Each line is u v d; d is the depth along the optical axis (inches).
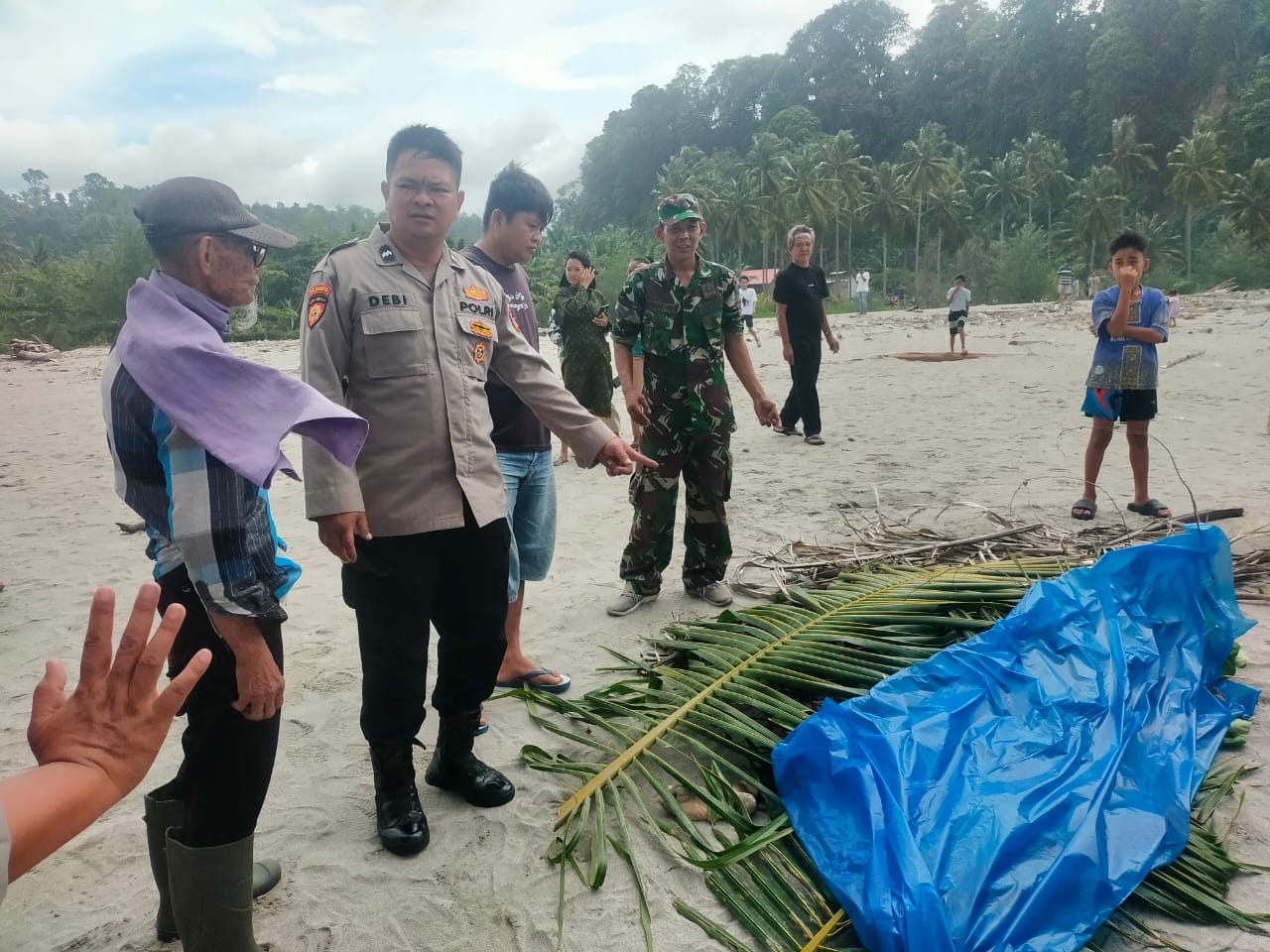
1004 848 86.9
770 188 2812.5
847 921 86.5
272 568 74.5
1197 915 87.5
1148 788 99.1
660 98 5098.4
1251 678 136.8
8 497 301.0
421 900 95.7
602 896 95.2
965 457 298.8
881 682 117.1
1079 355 609.9
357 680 149.6
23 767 126.0
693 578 177.3
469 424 102.0
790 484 271.7
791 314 319.0
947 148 4148.6
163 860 87.7
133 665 44.3
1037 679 115.6
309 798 115.4
